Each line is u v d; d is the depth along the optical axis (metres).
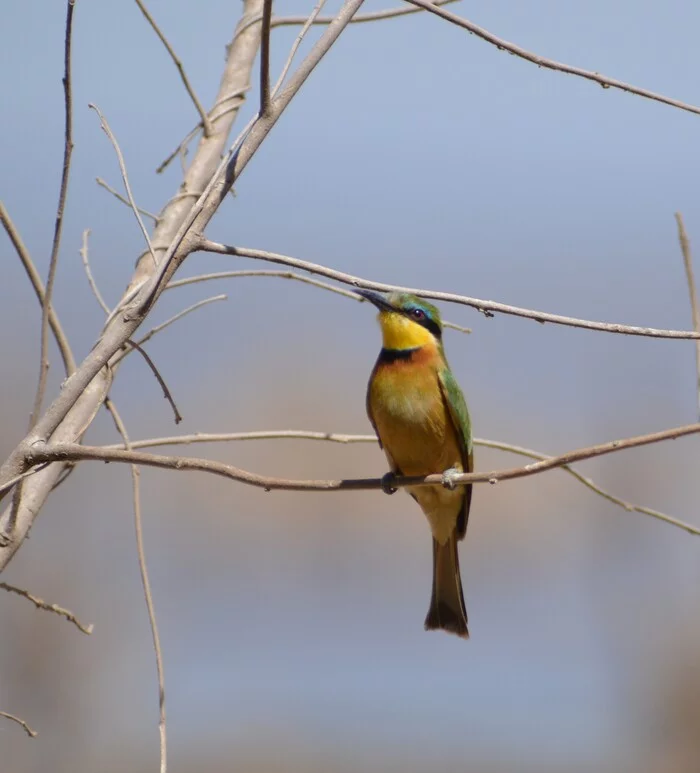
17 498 5.29
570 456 5.43
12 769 12.39
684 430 5.24
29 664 12.91
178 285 6.42
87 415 5.91
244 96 7.21
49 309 5.83
